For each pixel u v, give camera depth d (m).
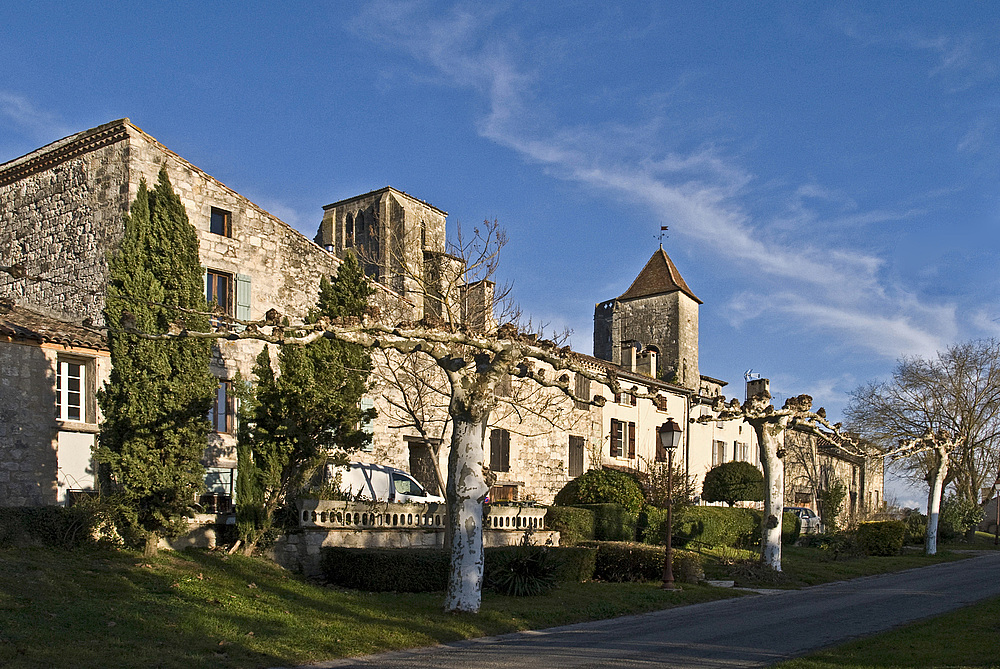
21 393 18.91
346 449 19.97
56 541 16.19
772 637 13.72
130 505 16.89
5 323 19.00
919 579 25.09
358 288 21.36
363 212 50.41
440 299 25.39
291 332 13.84
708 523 31.27
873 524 34.81
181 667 10.05
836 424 26.19
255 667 10.55
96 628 11.35
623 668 10.83
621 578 21.56
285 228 25.66
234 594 14.59
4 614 11.36
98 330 21.20
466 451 15.33
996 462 46.72
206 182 23.75
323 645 11.81
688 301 62.91
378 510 19.78
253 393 19.25
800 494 49.75
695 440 43.47
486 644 12.88
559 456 34.31
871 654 11.34
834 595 20.42
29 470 18.88
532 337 15.79
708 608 17.80
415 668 10.78
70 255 23.23
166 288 17.80
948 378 47.56
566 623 15.36
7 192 25.28
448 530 19.83
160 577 14.96
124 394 17.02
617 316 63.53
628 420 38.75
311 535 18.19
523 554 18.50
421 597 16.64
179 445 17.31
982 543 46.12
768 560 23.50
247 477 18.33
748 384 48.31
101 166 22.84
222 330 13.58
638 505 29.27
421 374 25.42
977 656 10.80
